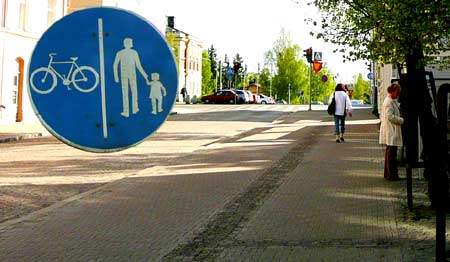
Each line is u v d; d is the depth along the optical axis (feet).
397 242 20.21
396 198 29.19
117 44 6.05
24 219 24.97
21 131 79.10
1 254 18.95
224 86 399.03
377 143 60.95
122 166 45.60
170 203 28.84
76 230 22.76
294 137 71.20
